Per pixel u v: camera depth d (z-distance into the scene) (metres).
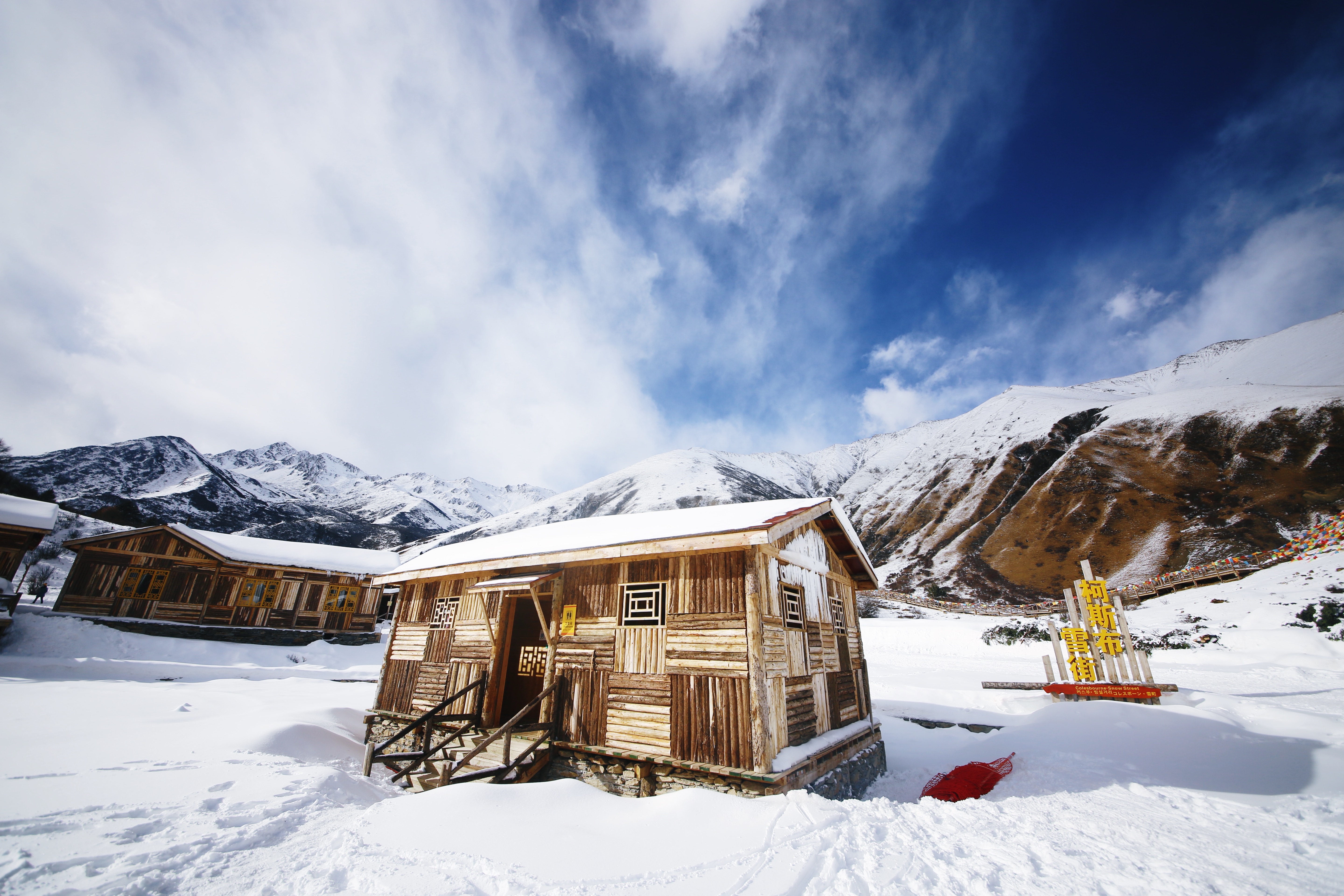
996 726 15.12
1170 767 9.73
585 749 9.08
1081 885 4.88
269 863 5.12
